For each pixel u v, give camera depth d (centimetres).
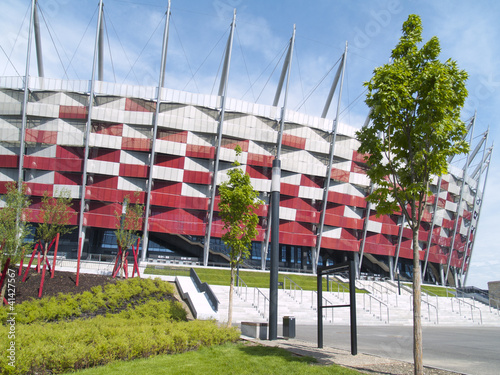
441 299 4259
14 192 2178
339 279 5000
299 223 5762
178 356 1058
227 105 5356
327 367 942
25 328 1080
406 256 6469
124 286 2322
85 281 2369
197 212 5309
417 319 901
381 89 994
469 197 7975
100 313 1917
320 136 5838
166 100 5144
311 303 3086
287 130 5603
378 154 1062
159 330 1190
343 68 5547
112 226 4981
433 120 970
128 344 1018
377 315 2998
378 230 6206
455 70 1010
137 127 5138
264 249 5481
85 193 4934
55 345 902
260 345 1292
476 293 5181
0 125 4953
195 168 5262
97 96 5059
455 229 6994
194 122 5191
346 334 1945
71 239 5347
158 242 5738
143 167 5078
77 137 4931
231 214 1792
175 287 2939
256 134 5403
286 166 5591
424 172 989
